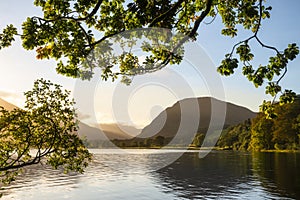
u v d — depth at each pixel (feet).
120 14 15.88
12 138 19.01
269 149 228.22
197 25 13.28
